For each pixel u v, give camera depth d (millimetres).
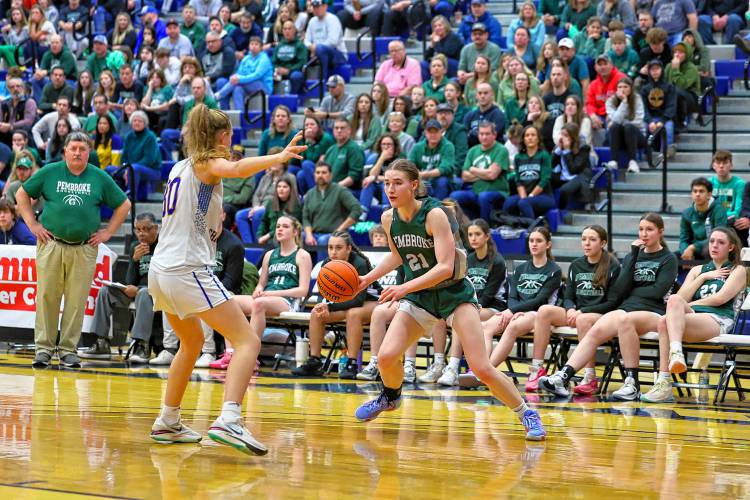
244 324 5438
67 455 5137
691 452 5930
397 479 4742
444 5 19281
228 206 14789
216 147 5449
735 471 5277
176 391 5676
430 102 15086
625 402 8859
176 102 17438
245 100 18172
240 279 11188
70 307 10555
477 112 15125
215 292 5398
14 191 14930
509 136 14586
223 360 10859
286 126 15117
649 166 14562
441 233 6039
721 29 17078
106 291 11969
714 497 4520
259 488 4434
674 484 4824
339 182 14656
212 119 5449
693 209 12109
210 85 18703
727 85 16062
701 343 9078
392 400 6602
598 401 8875
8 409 6891
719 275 9523
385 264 6418
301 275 11180
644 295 9609
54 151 16859
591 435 6562
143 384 8930
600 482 4809
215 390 8555
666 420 7555
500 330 10133
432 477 4824
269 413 7184
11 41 21297
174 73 18656
